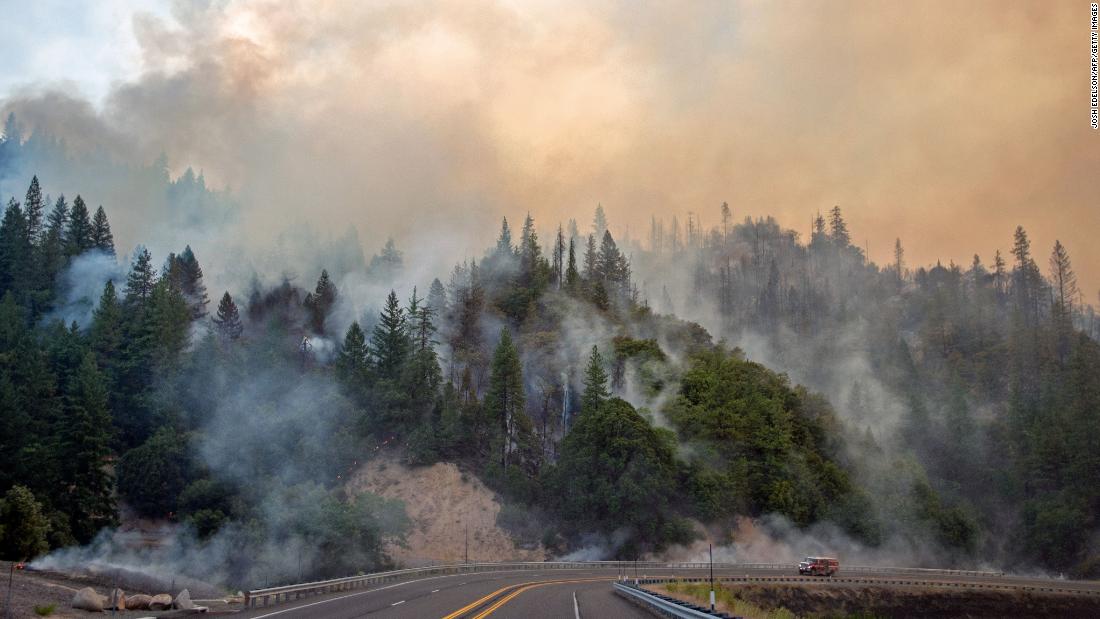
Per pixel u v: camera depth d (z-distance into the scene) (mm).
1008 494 144250
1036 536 129750
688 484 119562
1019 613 82312
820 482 128000
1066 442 144500
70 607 29188
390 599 38562
